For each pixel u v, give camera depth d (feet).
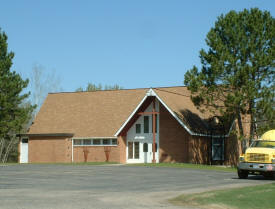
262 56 118.32
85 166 119.44
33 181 71.92
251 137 124.06
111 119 157.99
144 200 48.57
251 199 49.19
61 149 156.25
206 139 145.59
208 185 67.72
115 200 47.96
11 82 147.95
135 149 150.61
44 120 168.35
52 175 85.51
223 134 143.84
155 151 146.30
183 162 139.44
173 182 72.84
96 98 170.91
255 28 121.08
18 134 163.12
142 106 148.66
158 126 146.20
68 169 104.68
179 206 44.57
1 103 144.05
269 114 116.98
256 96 116.88
